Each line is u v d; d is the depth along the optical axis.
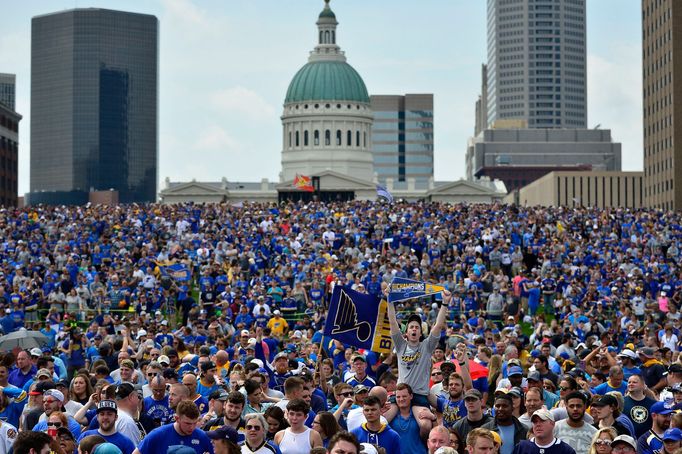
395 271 105.00
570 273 113.75
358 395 38.91
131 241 135.12
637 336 77.25
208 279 104.50
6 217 157.62
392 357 51.59
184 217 157.62
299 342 67.19
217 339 63.59
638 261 124.94
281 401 40.69
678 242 143.25
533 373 45.97
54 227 146.88
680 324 87.06
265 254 126.75
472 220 152.62
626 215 162.88
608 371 51.09
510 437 36.75
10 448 34.22
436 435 33.84
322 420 36.53
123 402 38.16
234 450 32.53
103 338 68.56
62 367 54.50
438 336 40.84
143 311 90.31
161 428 33.69
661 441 37.88
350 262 116.56
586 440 38.00
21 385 50.56
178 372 54.06
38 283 108.12
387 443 36.50
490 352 55.56
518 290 106.81
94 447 33.09
